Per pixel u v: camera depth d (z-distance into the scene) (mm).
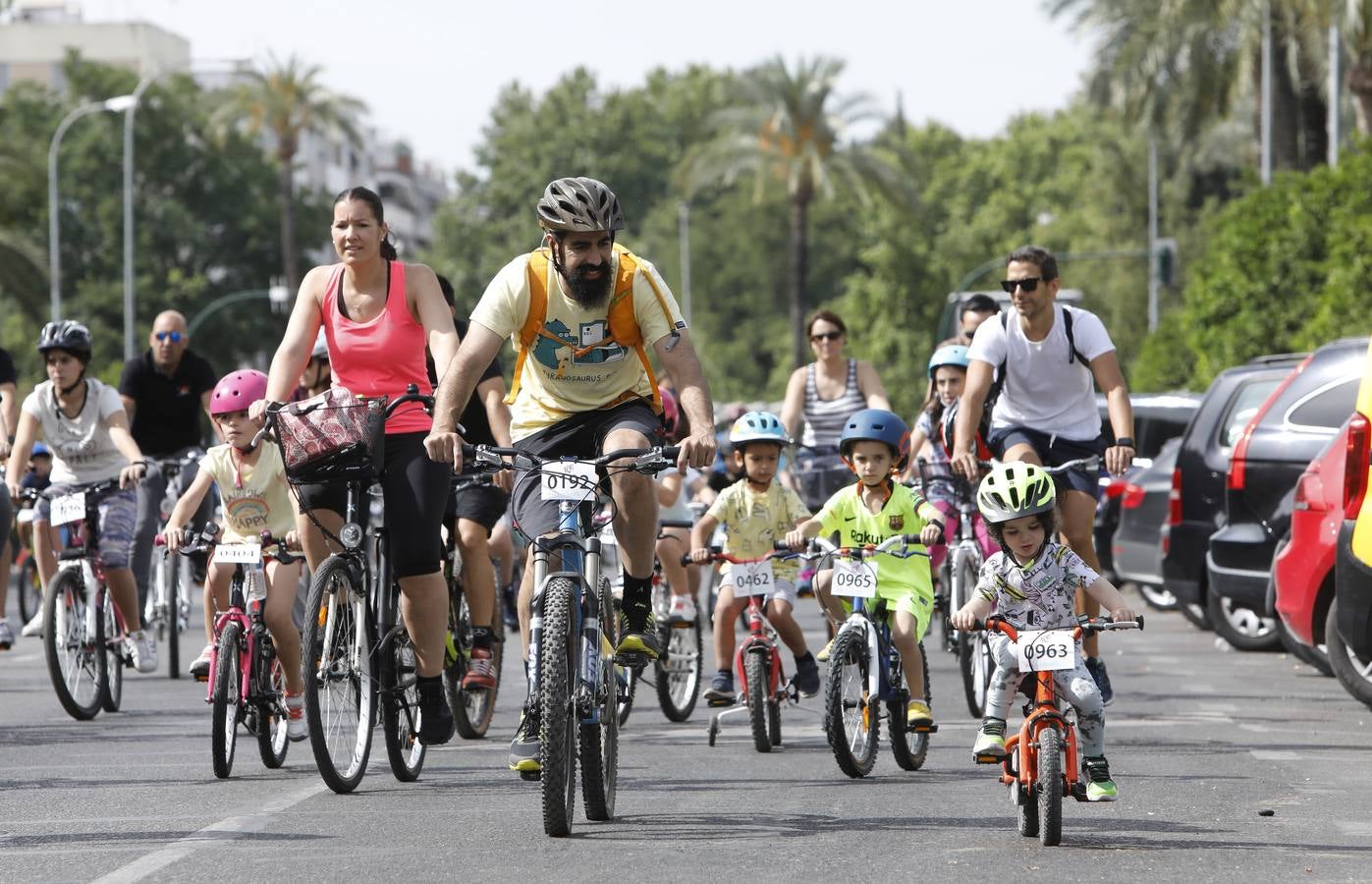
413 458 25156
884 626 27562
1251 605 42156
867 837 21359
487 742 30766
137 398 41875
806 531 28516
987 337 29406
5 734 32406
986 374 29359
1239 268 104250
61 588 34375
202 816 23016
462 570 30578
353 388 25562
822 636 51562
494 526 33812
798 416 41469
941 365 36125
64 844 21062
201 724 33781
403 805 23766
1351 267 87375
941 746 30125
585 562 21859
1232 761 27641
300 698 28062
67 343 36438
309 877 18969
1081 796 21719
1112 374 29156
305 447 24047
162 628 44656
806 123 179375
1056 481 28594
